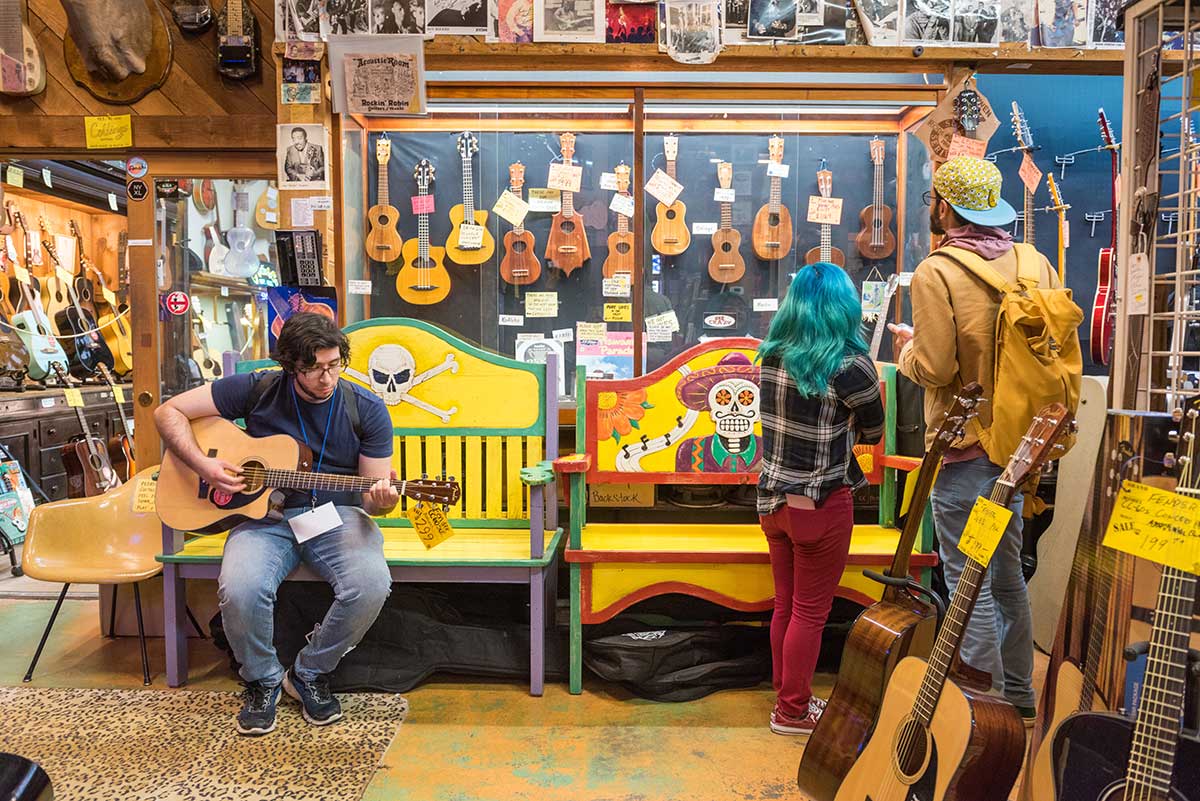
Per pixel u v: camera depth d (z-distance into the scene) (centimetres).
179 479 250
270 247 364
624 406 283
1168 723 106
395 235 377
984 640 220
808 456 208
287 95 310
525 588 299
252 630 231
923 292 218
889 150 367
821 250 375
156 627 316
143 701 255
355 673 262
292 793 201
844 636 279
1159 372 144
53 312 576
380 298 381
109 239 652
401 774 212
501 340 389
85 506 294
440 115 356
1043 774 132
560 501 330
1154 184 143
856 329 207
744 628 277
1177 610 108
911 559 256
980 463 219
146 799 197
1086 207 405
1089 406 281
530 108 345
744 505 314
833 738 176
